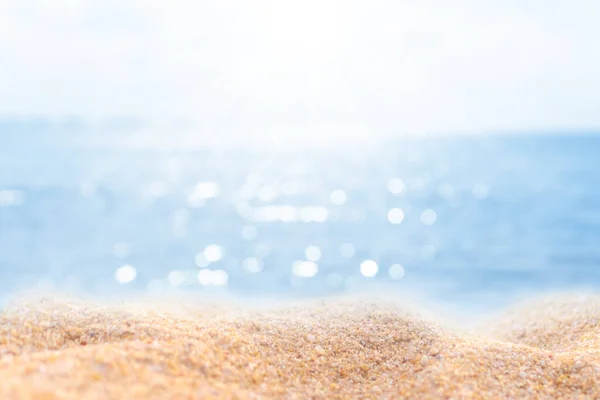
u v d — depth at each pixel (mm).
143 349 4004
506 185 31953
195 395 3469
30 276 16062
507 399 4082
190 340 4422
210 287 15242
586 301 6992
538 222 22109
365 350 5004
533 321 6605
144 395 3291
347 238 20531
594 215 22906
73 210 26188
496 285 13797
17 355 4309
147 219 24406
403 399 4148
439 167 41094
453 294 12766
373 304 6191
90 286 15227
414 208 26375
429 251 18172
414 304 7113
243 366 4281
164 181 35469
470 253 17672
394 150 53219
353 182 35000
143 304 6387
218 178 36938
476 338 5402
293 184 34594
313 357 4770
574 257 16562
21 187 32312
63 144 56250
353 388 4387
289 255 18422
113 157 47188
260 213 25672
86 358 3656
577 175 34719
